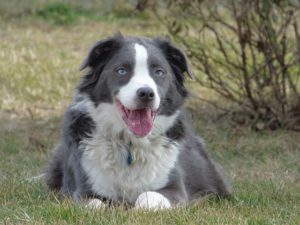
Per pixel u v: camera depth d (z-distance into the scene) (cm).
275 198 823
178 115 750
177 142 754
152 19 1973
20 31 1859
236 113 1205
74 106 746
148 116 702
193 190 790
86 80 737
